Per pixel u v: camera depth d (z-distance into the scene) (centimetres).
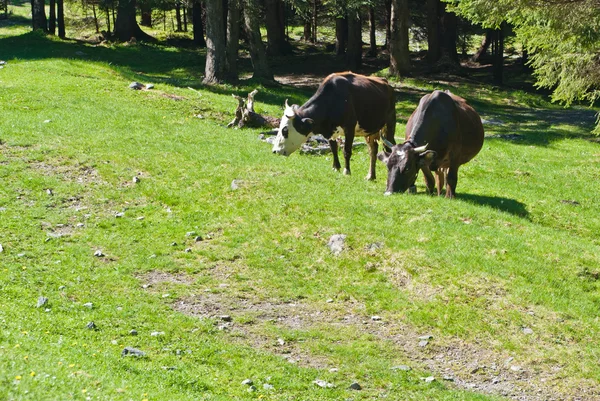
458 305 1129
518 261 1259
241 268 1255
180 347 959
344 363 976
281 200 1484
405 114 3416
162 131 1992
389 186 1523
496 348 1038
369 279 1214
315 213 1427
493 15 2505
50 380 685
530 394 940
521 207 1742
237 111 2327
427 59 5050
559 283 1209
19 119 1927
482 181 2022
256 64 3706
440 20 5316
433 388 917
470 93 4262
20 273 1152
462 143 1653
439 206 1478
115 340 947
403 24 4469
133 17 5331
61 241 1310
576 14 2295
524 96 4294
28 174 1577
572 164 2427
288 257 1288
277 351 998
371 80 1862
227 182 1589
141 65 4466
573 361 1015
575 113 3919
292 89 3694
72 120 1975
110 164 1666
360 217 1405
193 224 1412
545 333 1075
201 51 5184
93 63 3058
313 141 2195
